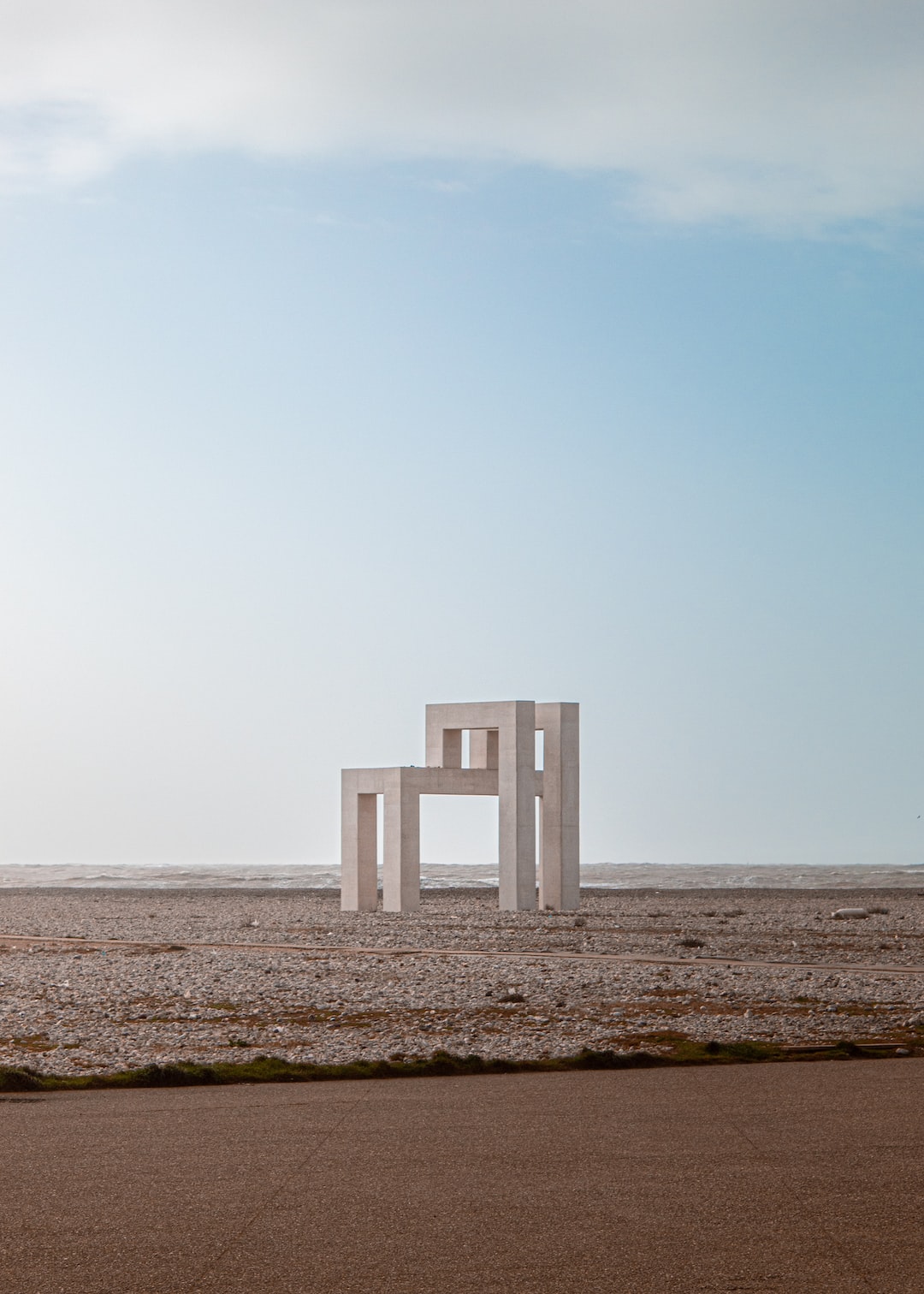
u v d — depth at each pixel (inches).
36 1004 1246.9
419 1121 609.3
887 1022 1067.3
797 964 1622.8
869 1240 399.5
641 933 2222.0
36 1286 362.6
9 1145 550.9
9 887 5679.1
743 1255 385.7
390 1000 1249.4
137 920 2817.4
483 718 2778.1
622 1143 550.0
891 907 3361.2
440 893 4252.0
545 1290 358.3
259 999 1269.7
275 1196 458.9
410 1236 409.4
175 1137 568.7
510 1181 479.8
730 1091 695.7
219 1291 358.6
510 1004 1214.3
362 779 2802.7
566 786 2859.3
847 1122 593.9
